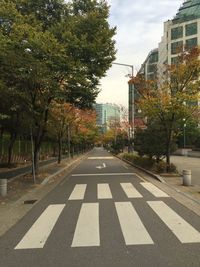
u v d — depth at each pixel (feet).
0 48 51.01
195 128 234.17
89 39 68.59
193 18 303.89
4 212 36.27
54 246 23.76
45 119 71.46
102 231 27.53
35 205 40.42
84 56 67.36
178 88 75.00
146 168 86.22
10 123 92.02
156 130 81.00
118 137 233.14
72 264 20.11
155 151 81.05
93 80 73.36
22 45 55.26
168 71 77.61
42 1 69.15
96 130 269.64
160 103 73.97
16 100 61.16
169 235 26.08
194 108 75.46
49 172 80.48
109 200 42.68
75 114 127.13
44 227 29.40
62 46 59.52
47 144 179.52
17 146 122.01
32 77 55.62
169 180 63.26
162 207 37.63
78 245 23.86
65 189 54.08
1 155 103.55
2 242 25.05
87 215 33.81
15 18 60.18
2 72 53.42
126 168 97.86
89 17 68.03
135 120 146.92
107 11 71.82
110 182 62.44
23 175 72.59
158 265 19.74
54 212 35.86
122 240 24.89
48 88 63.16
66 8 71.51
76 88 71.10
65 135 167.94
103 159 158.30
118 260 20.67
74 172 86.12
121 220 31.32
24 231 28.17
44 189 54.39
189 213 34.32
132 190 51.34
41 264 20.21
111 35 69.82
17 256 21.76
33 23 63.05
